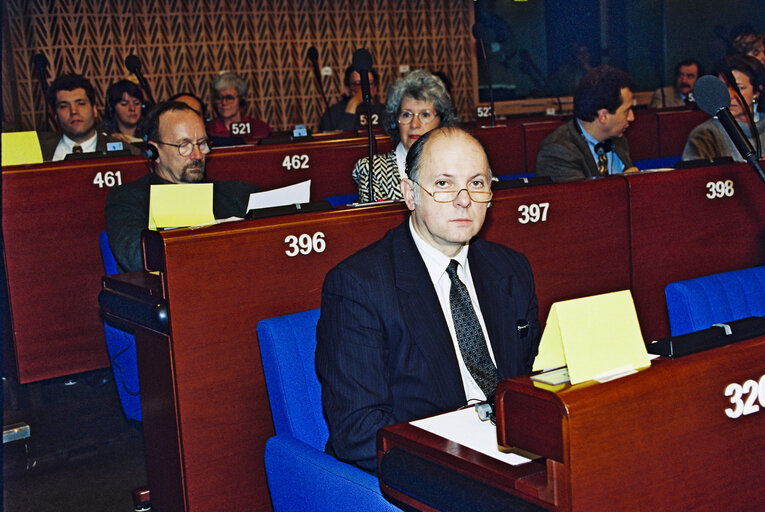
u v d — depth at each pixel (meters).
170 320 2.27
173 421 2.34
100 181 4.18
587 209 3.05
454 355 1.82
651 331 3.24
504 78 11.84
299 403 1.99
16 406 4.05
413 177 1.85
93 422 3.82
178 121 3.34
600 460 1.12
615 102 3.84
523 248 2.93
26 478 3.26
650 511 1.17
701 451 1.22
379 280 1.81
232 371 2.36
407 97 3.49
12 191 4.01
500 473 1.23
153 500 2.59
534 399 1.15
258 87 10.74
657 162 5.42
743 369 1.26
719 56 6.23
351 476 1.67
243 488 2.42
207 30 10.41
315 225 2.45
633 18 11.95
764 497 1.29
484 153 1.83
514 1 11.67
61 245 4.14
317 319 2.07
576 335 1.17
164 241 2.24
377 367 1.77
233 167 4.76
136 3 9.95
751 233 3.41
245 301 2.36
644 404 1.16
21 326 4.11
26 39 9.33
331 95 11.13
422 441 1.39
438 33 11.62
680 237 3.26
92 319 4.26
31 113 9.37
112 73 9.90
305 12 10.86
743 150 2.08
